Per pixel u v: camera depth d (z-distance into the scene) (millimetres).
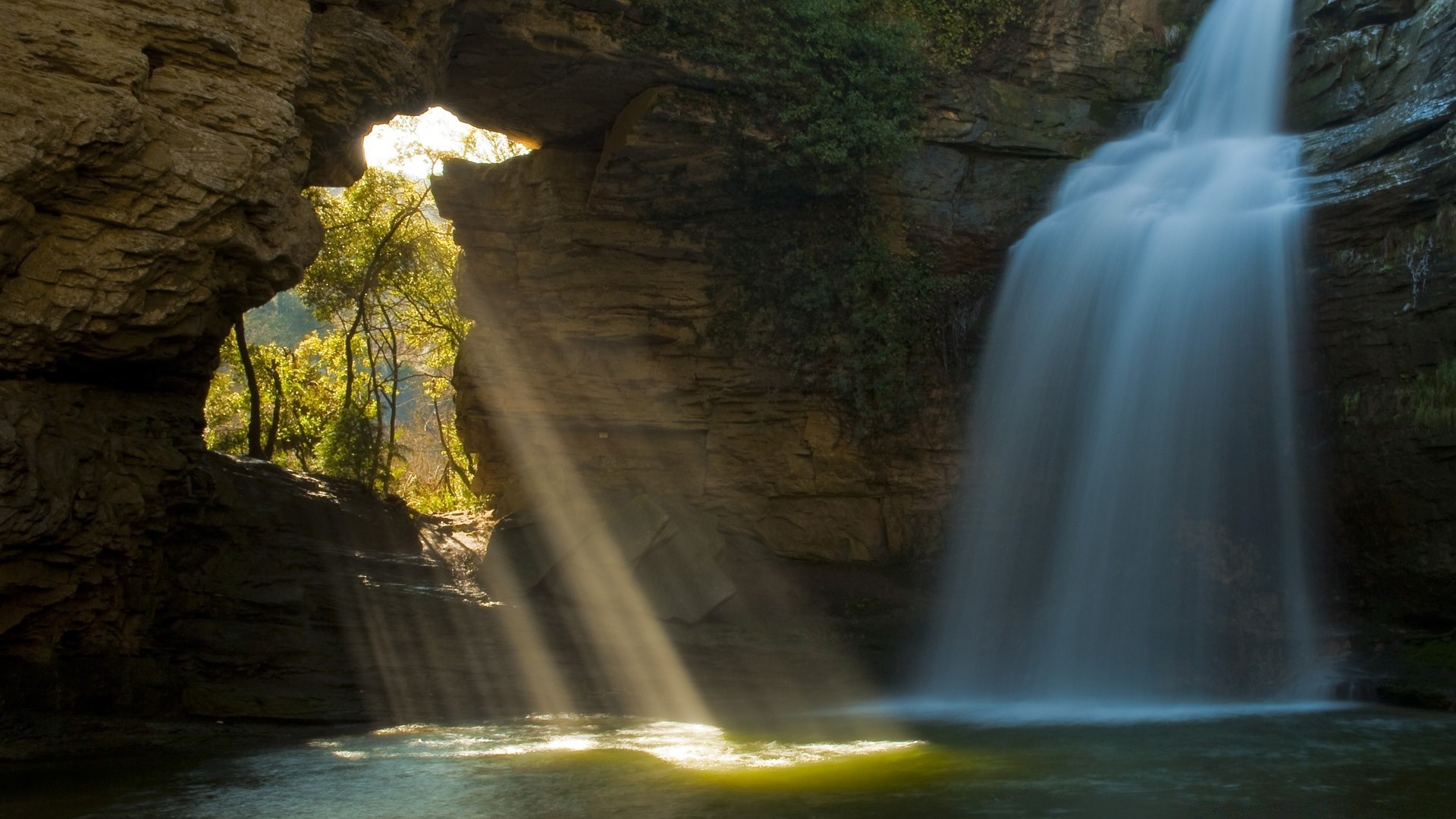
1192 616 16719
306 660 14695
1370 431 16266
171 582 14523
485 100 19812
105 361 12445
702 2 18656
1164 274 18422
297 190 14266
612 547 18609
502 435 22828
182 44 12469
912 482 20766
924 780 10289
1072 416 19250
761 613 19469
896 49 19984
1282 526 17312
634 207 20781
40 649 12000
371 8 15391
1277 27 19984
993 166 21359
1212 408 17812
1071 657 17375
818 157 19562
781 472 21234
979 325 20922
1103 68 22234
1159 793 9555
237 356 28188
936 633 18781
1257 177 18312
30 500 10672
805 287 20828
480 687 15352
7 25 10945
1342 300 16703
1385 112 16969
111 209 11703
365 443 25734
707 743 12539
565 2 17859
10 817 8969
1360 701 14320
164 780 10555
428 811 9211
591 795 9773
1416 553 15734
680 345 21578
